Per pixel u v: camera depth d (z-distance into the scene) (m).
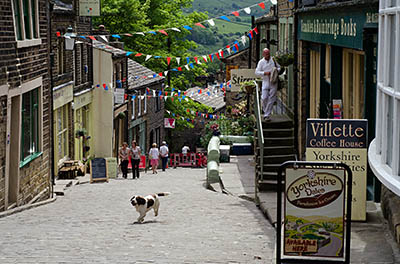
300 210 7.98
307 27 19.70
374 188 12.84
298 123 22.06
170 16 53.47
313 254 7.99
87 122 35.53
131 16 49.44
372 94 13.47
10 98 16.58
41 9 20.02
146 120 45.91
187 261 9.33
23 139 18.22
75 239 11.52
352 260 8.79
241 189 21.00
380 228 10.85
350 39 14.46
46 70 20.69
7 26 16.39
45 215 15.89
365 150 11.26
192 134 58.59
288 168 7.96
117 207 17.86
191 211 16.34
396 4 7.76
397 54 7.69
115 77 37.81
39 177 19.83
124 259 9.48
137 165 30.81
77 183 27.41
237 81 26.38
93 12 31.45
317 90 20.12
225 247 10.64
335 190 7.93
